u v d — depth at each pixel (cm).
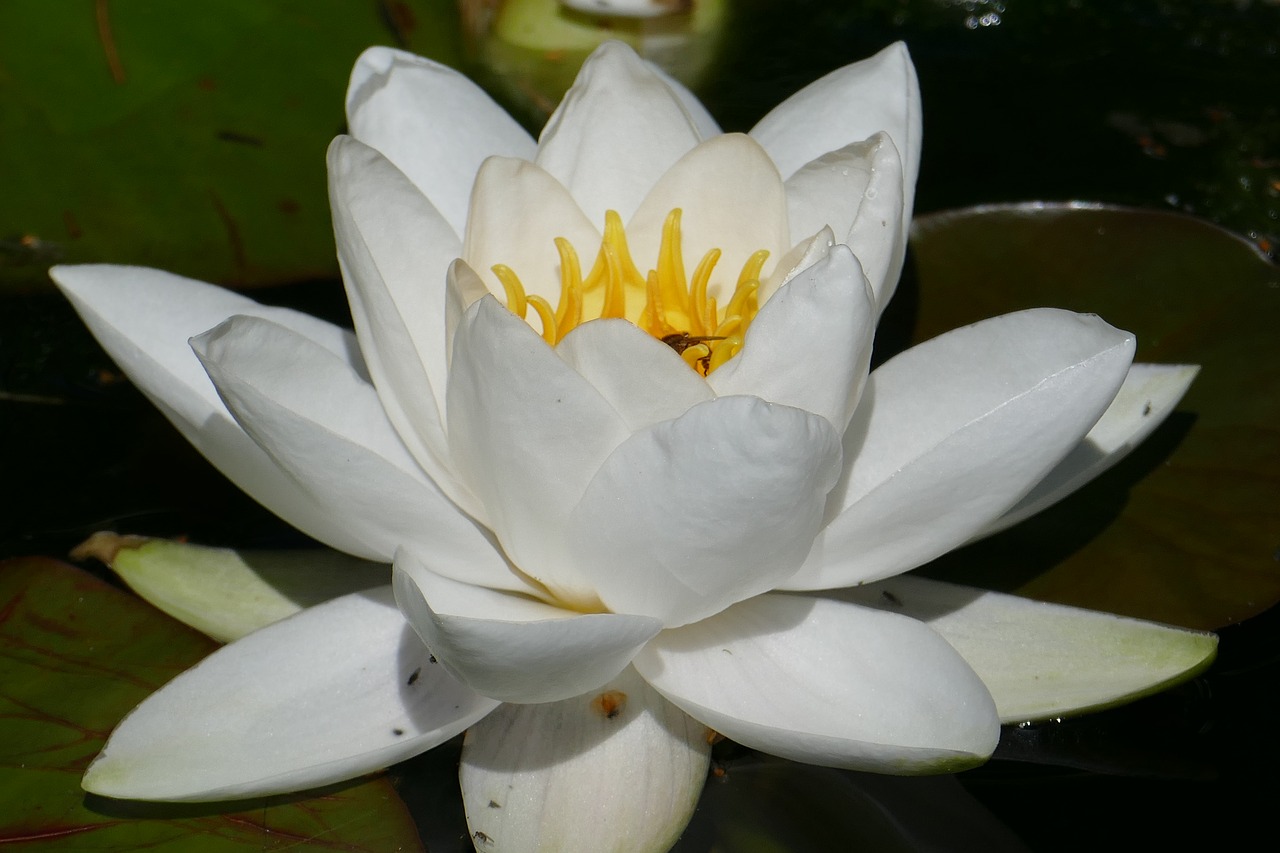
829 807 49
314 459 48
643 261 51
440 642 46
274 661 49
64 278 50
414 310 50
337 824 48
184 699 48
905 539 49
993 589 51
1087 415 48
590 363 47
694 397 47
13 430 53
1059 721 50
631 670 49
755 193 50
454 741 49
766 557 48
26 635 50
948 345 50
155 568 50
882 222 49
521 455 47
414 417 49
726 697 48
